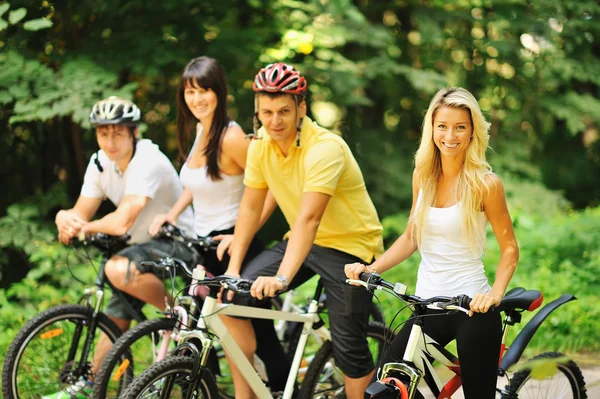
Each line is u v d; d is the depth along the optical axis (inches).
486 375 219.9
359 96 631.8
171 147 619.2
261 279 239.0
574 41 721.0
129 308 303.6
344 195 266.1
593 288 478.6
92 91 491.8
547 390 248.8
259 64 598.2
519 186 701.9
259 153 270.4
